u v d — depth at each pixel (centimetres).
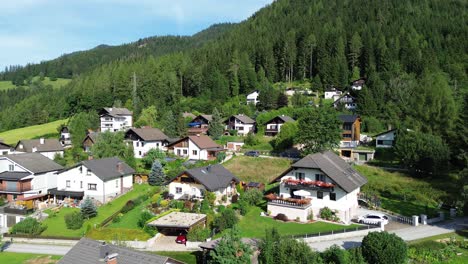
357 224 4959
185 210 5372
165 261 2725
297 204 5144
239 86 15575
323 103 13175
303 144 8375
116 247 2958
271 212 5319
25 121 15562
